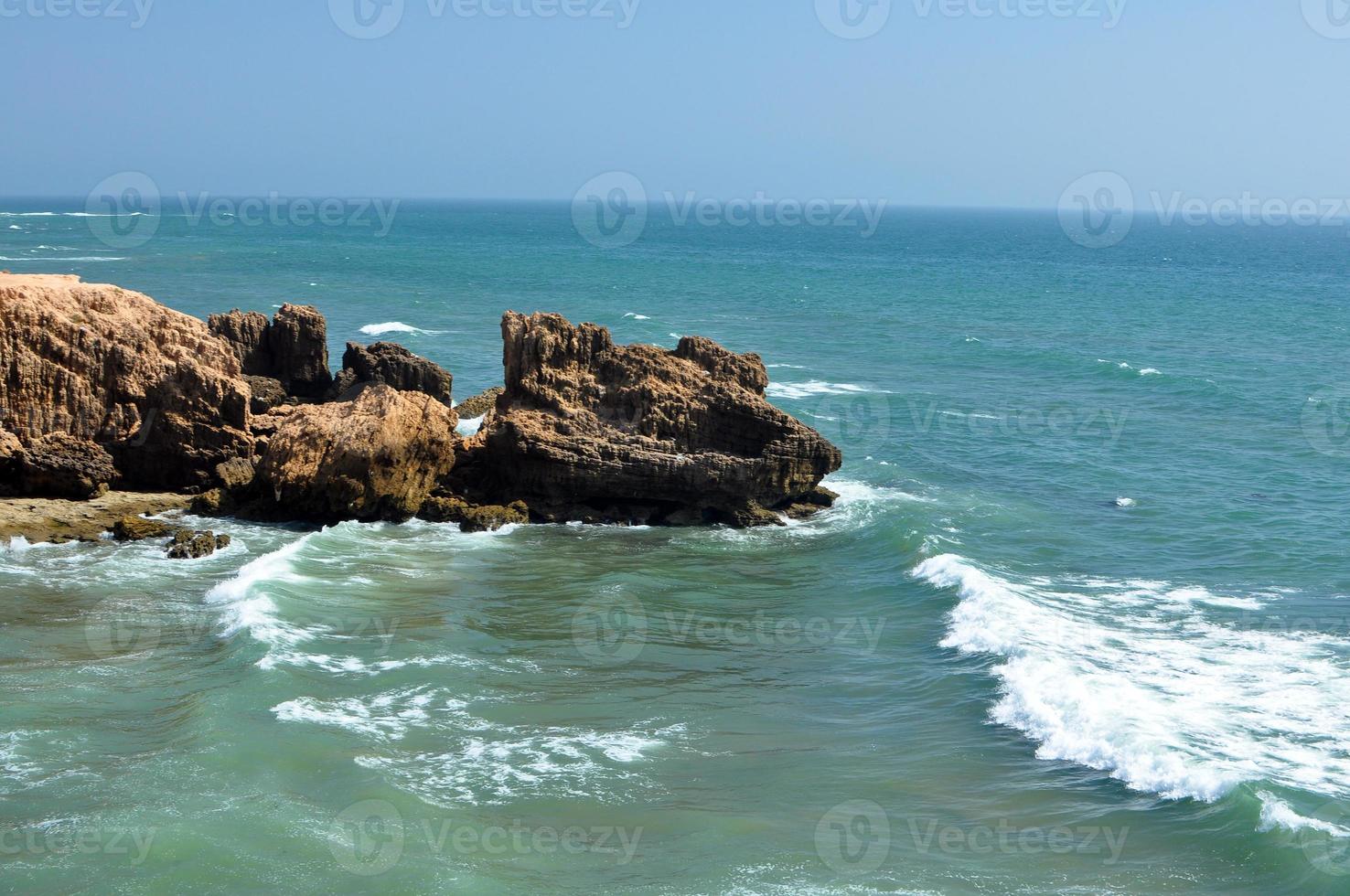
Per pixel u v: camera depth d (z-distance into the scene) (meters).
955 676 30.70
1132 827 23.20
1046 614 34.59
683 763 25.97
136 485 44.09
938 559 38.91
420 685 29.22
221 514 42.50
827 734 27.47
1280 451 58.66
